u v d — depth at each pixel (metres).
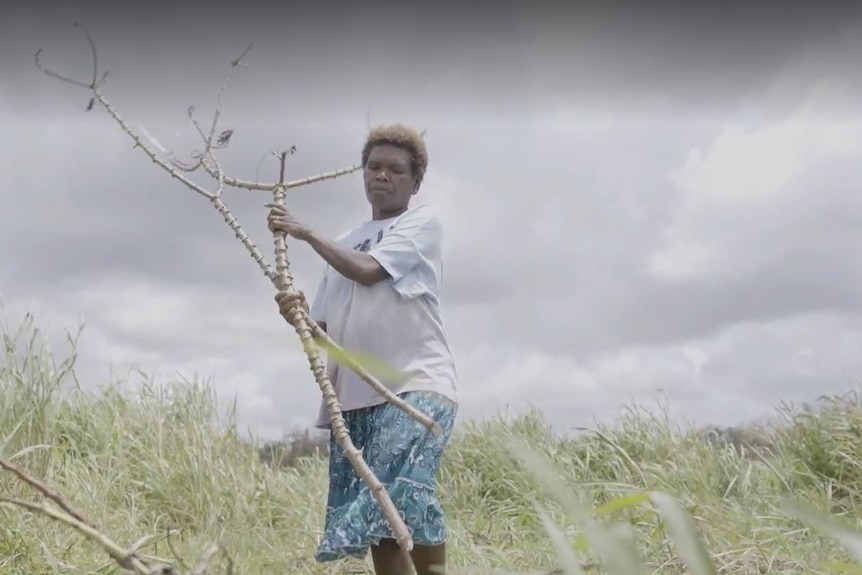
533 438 7.31
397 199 3.53
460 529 5.12
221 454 6.63
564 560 1.06
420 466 3.18
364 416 3.33
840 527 1.04
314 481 6.76
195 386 6.94
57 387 5.40
